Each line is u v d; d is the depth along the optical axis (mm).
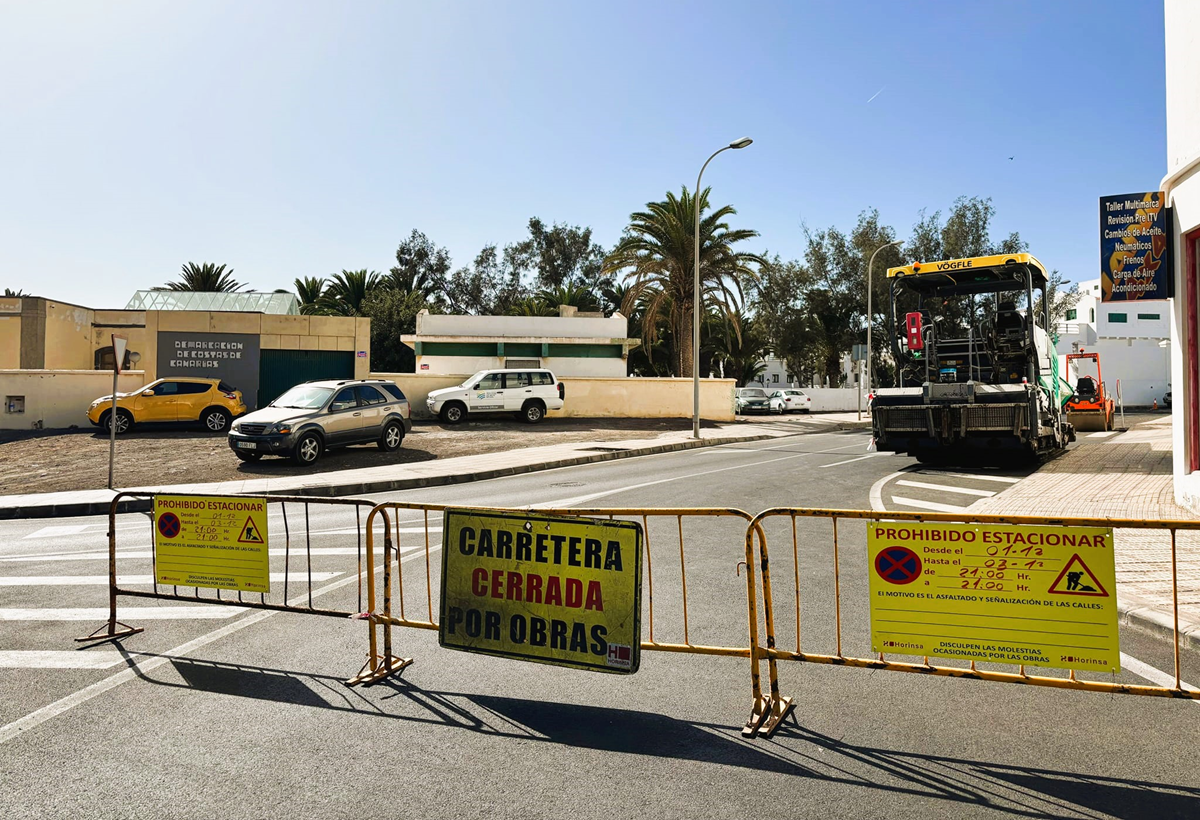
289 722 3992
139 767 3488
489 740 3773
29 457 18094
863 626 5496
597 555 4359
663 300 34125
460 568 4668
